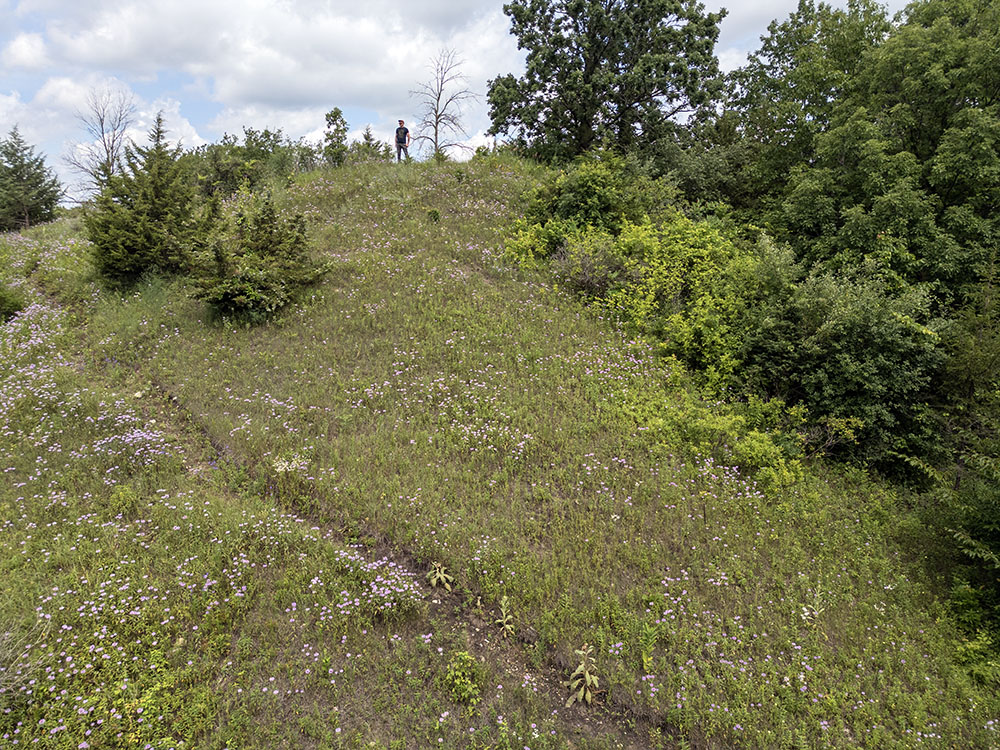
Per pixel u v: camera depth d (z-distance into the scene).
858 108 15.16
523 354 10.88
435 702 5.22
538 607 6.27
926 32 14.98
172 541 6.55
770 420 10.16
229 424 8.45
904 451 9.79
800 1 22.36
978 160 13.38
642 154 20.77
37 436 7.99
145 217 12.27
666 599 6.53
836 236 14.40
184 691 5.03
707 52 21.42
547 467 8.40
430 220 16.27
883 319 10.16
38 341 10.30
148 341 10.57
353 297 12.02
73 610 5.55
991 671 6.19
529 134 22.86
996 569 7.12
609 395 10.13
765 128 21.56
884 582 7.43
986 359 9.44
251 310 11.05
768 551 7.59
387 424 8.80
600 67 21.56
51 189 36.00
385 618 5.91
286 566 6.43
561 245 14.69
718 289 12.29
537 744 4.96
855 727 5.54
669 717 5.33
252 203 16.17
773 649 6.25
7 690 4.60
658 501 8.05
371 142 23.50
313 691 5.23
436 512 7.25
